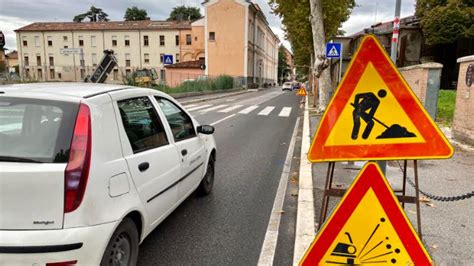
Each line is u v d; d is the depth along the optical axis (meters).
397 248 2.70
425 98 10.86
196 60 59.19
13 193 2.42
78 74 25.67
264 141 10.44
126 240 3.00
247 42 53.69
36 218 2.44
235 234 4.18
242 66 53.78
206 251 3.77
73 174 2.49
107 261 2.73
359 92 2.70
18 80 18.70
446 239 3.81
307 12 21.23
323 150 2.75
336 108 2.73
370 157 2.72
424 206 4.72
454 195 5.20
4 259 2.39
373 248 2.72
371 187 2.70
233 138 10.85
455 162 7.10
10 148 2.59
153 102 3.91
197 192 5.45
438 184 5.72
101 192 2.65
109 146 2.86
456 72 26.28
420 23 25.84
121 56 64.50
